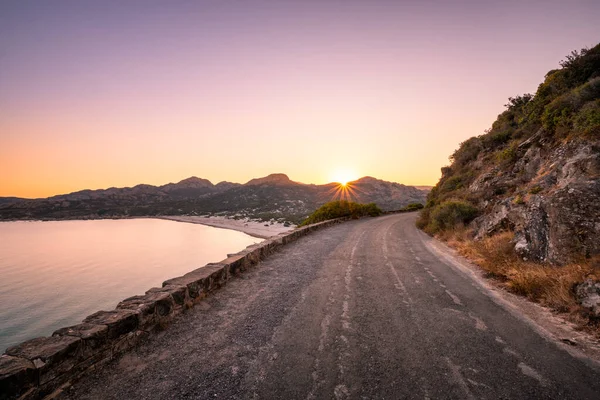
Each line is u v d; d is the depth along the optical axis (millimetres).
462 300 5641
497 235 9750
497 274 7305
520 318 4742
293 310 5188
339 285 6703
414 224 22328
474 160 23484
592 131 8336
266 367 3404
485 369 3312
